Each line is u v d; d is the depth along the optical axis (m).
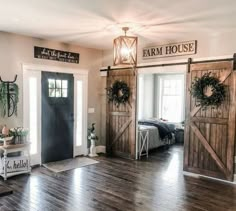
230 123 4.30
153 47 5.39
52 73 5.39
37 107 5.16
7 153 4.53
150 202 3.54
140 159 5.94
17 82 4.81
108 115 6.33
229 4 3.12
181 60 4.93
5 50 4.62
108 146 6.37
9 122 4.74
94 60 6.25
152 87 9.11
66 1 3.04
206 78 4.49
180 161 5.81
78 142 6.05
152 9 3.32
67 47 5.62
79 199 3.59
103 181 4.37
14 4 3.15
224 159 4.41
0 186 2.79
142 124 7.20
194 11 3.39
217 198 3.73
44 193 3.79
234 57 4.23
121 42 3.64
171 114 8.91
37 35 4.84
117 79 6.07
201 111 4.63
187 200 3.63
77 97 5.93
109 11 3.41
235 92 4.22
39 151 5.26
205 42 4.65
